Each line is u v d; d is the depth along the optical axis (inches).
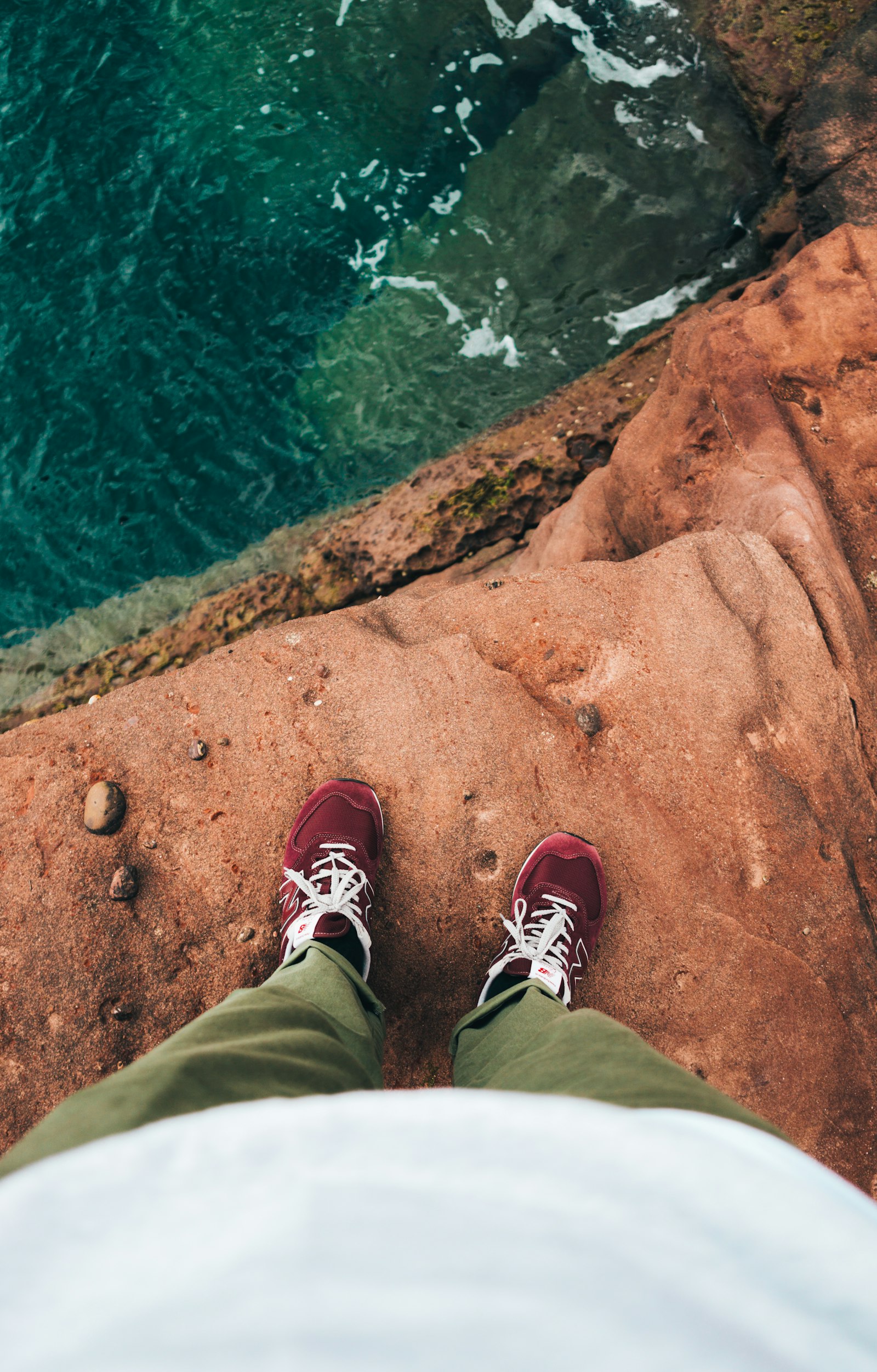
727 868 84.9
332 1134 22.2
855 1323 18.6
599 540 137.5
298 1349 16.4
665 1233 20.4
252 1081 42.1
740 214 208.7
